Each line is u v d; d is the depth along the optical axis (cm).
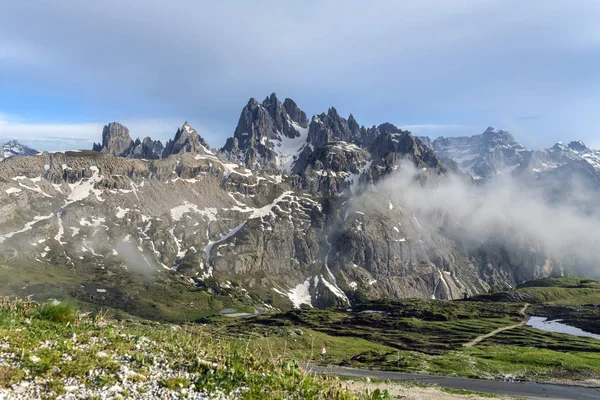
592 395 9912
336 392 3045
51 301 3716
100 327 3606
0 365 2355
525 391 10119
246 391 2672
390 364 14012
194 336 3956
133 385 2477
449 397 7962
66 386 2283
